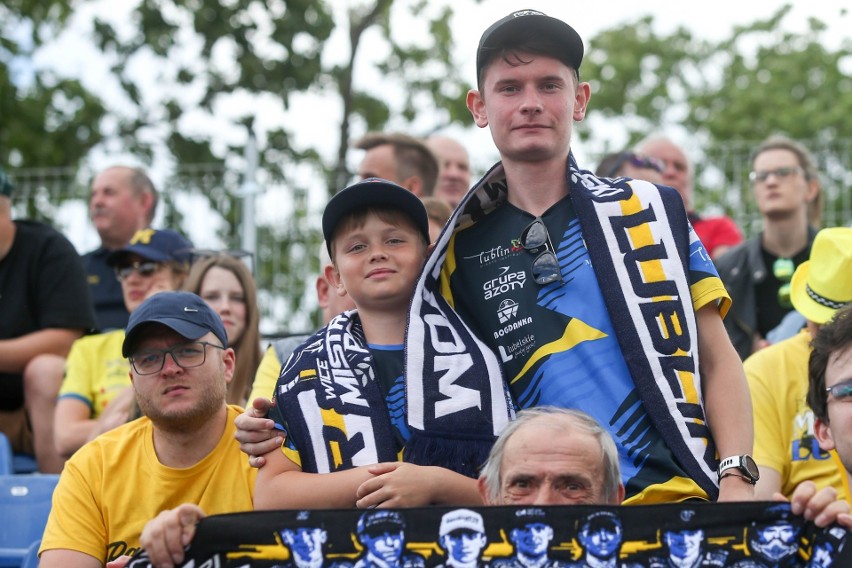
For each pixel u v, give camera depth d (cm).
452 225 383
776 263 643
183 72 1759
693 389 361
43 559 392
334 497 345
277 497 351
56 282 654
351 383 370
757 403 474
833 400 361
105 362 594
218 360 402
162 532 307
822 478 460
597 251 374
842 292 463
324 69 1794
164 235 618
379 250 380
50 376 618
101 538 397
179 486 397
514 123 383
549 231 383
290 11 1750
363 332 386
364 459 357
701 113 2192
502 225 390
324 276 459
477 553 309
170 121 1758
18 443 634
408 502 339
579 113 406
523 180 390
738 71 2288
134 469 402
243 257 640
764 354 484
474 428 360
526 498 324
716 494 353
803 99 2134
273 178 821
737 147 848
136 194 734
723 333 375
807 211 674
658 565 308
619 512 310
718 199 842
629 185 386
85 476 402
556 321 373
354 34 1816
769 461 465
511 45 387
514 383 373
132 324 396
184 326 395
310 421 362
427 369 365
